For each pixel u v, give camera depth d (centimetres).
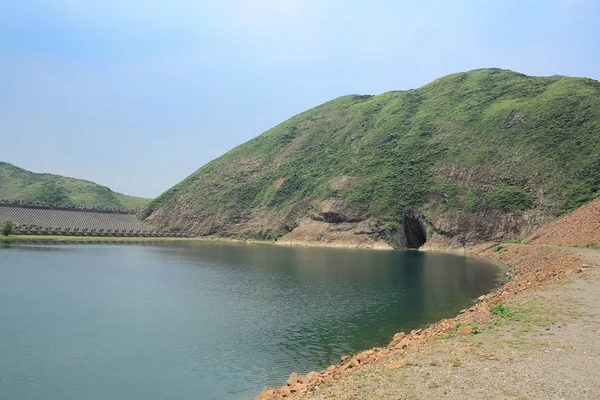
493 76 14325
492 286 3931
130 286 3988
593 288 2269
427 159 11500
